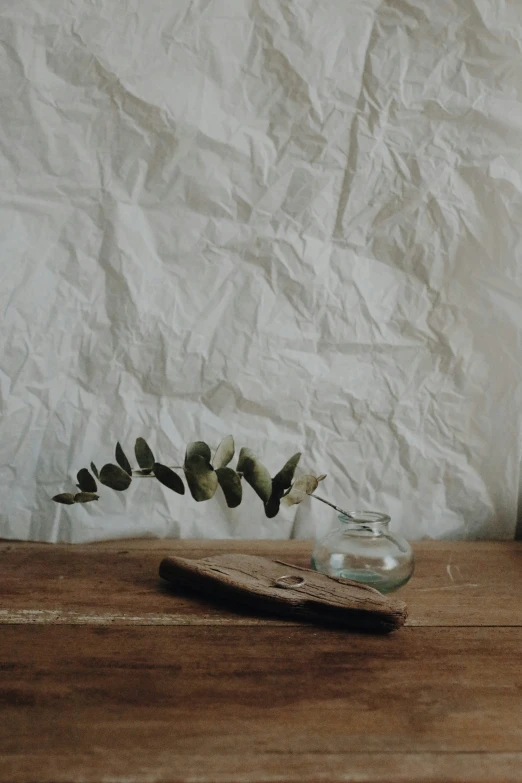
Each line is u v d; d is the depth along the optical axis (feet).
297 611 2.56
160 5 2.97
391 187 3.07
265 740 2.13
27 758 2.08
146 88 2.99
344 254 3.10
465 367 3.15
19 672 2.31
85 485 2.88
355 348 3.13
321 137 3.05
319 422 3.15
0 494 3.07
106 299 3.05
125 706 2.21
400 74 3.03
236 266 3.08
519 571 2.91
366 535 2.77
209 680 2.30
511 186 3.07
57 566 2.89
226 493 2.81
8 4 2.93
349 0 3.00
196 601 2.67
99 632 2.49
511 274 3.10
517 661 2.39
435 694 2.27
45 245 3.02
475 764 2.09
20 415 3.06
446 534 3.21
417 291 3.12
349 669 2.35
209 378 3.11
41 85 2.97
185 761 2.08
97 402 3.09
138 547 3.06
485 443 3.18
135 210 3.04
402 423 3.17
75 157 3.01
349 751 2.11
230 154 3.04
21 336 3.04
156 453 3.12
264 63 3.01
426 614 2.61
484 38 3.02
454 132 3.06
